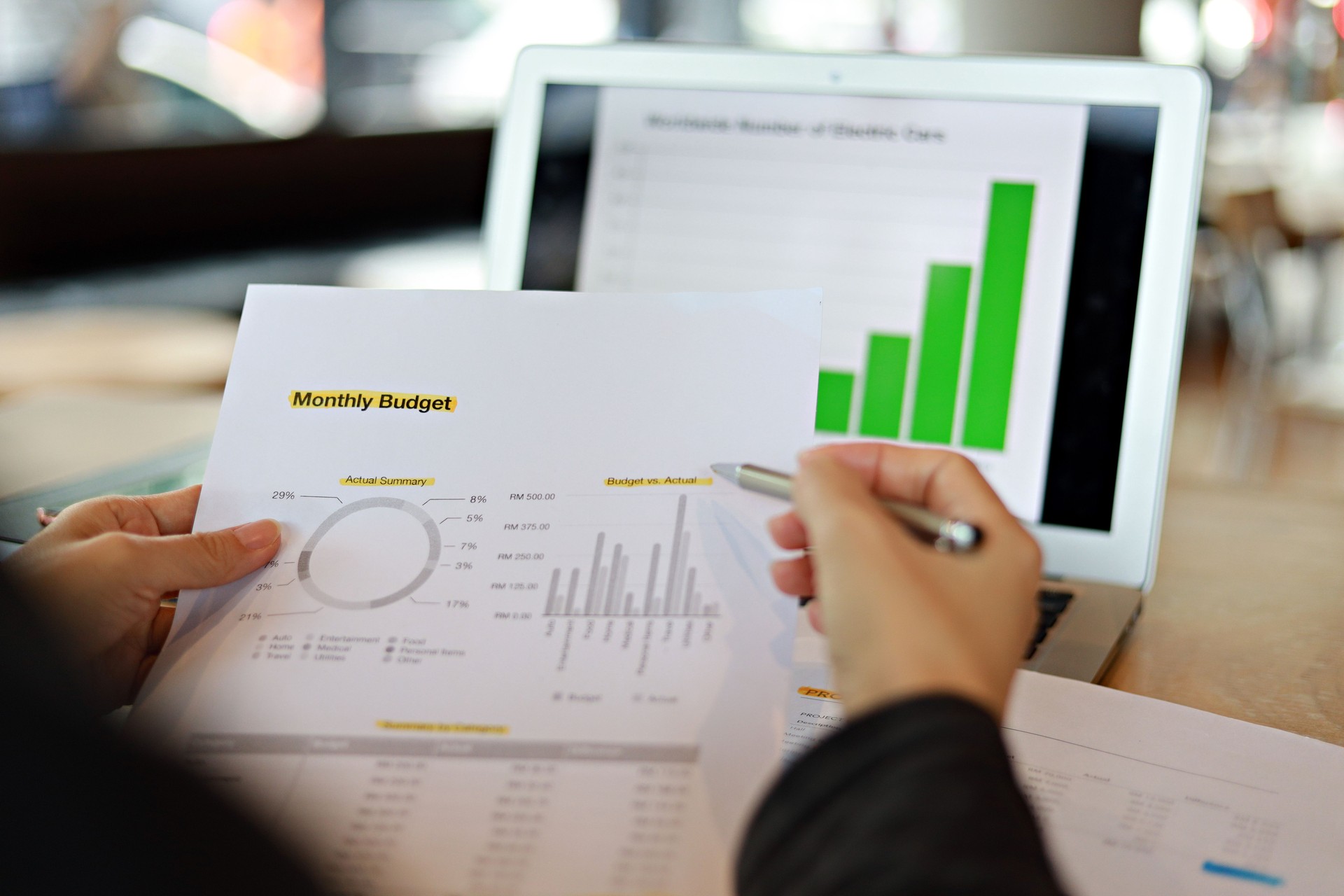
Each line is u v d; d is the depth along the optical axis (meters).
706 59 0.71
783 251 0.69
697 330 0.45
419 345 0.45
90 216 1.95
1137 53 4.07
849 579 0.28
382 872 0.31
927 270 0.67
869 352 0.67
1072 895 0.23
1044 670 0.51
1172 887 0.36
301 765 0.34
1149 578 0.62
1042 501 0.64
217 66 3.61
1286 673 0.54
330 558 0.41
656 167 0.71
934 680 0.25
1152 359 0.63
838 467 0.33
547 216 0.73
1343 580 0.68
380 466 0.43
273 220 2.19
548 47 0.73
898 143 0.68
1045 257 0.65
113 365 1.19
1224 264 2.82
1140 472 0.62
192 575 0.39
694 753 0.34
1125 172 0.64
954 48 4.23
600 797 0.33
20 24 3.23
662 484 0.42
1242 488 0.92
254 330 0.46
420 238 2.43
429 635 0.38
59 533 0.42
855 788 0.23
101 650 0.39
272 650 0.38
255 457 0.44
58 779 0.15
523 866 0.31
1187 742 0.44
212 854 0.16
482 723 0.35
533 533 0.41
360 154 2.29
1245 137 4.18
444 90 4.09
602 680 0.36
